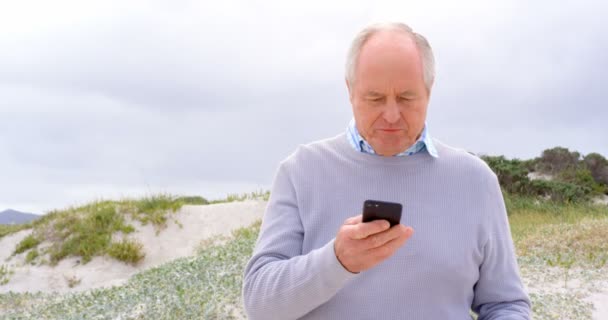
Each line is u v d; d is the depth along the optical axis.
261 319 1.85
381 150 1.95
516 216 14.12
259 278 1.86
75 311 5.99
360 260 1.60
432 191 2.01
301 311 1.78
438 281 1.92
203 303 5.18
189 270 6.67
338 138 2.16
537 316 5.46
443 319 1.92
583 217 12.24
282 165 2.18
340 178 2.04
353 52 1.89
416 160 2.04
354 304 1.90
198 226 13.61
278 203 2.10
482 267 2.06
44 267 12.01
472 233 1.99
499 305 2.05
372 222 1.53
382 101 1.82
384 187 2.01
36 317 6.26
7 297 8.38
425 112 1.88
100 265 11.85
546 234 9.41
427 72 1.84
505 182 18.45
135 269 11.88
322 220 2.01
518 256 8.09
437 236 1.95
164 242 12.95
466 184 2.04
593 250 8.16
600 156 21.77
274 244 1.98
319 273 1.67
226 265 6.77
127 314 5.15
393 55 1.77
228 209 14.24
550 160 22.55
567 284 6.73
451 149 2.15
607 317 5.65
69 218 13.58
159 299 5.40
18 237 13.51
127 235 13.02
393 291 1.90
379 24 1.90
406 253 1.92
